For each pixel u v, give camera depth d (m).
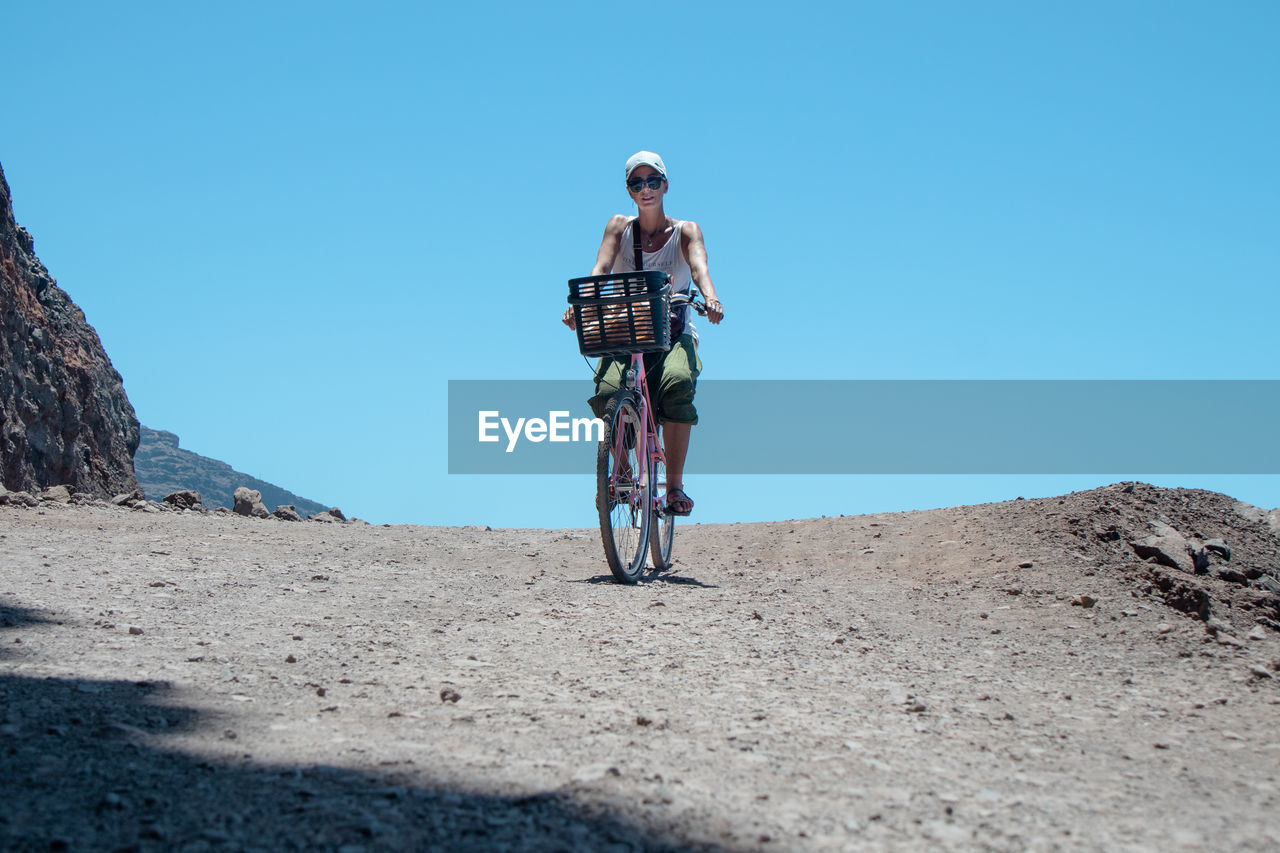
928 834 1.95
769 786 2.18
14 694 2.53
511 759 2.27
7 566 4.67
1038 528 6.33
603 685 3.06
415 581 5.10
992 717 2.96
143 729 2.36
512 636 3.77
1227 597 5.59
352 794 1.97
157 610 3.91
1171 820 2.11
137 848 1.67
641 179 5.61
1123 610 4.84
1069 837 1.97
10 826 1.73
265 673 3.03
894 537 6.79
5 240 15.30
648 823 1.90
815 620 4.32
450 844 1.74
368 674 3.11
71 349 17.16
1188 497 7.62
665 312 5.11
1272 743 2.84
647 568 6.05
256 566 5.29
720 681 3.17
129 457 18.64
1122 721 3.02
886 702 3.04
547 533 8.04
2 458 13.14
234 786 2.00
